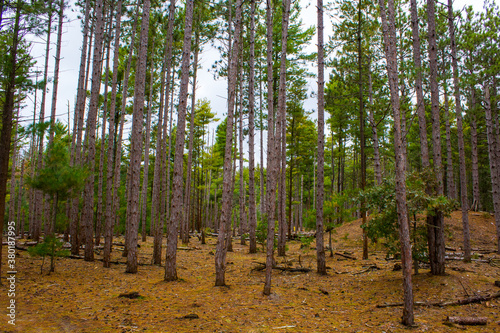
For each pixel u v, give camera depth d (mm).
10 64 7816
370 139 24203
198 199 36062
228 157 9336
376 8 15281
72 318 5910
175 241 9625
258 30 18594
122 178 33406
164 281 9414
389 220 9070
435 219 9055
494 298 7363
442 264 8891
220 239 9125
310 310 7059
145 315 6340
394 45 6652
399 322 6152
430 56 10172
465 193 11961
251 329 5793
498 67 14930
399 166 6285
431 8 10273
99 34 12570
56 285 8227
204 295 8023
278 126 8992
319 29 11406
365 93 18125
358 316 6625
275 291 8617
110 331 5406
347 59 17047
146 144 21531
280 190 16797
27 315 5844
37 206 16234
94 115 12172
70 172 9328
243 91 22594
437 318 6344
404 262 6129
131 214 10734
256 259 14859
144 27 11023
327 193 41094
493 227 17547
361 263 12828
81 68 14242
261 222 17688
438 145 9711
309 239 16234
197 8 17219
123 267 11453
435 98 9914
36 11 8094
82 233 13711
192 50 18594
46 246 9219
